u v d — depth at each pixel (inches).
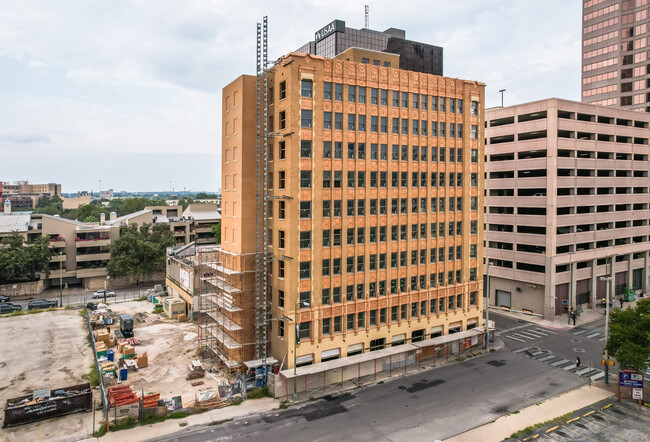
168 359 1940.2
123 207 6875.0
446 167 2095.2
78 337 2250.2
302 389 1638.8
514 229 2839.6
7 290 3351.4
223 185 2007.9
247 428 1349.7
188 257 3004.4
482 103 2224.4
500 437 1309.1
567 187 2699.3
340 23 2500.0
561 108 2674.7
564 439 1299.2
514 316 2726.4
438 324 2078.0
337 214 1765.5
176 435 1301.7
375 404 1533.0
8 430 1305.4
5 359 1920.5
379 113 1866.4
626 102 4094.5
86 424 1349.7
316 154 1697.8
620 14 4128.9
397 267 1932.8
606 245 3009.4
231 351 1815.9
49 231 3730.3
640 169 3216.0
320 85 1706.4
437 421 1408.7
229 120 1923.0
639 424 1386.6
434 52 2891.2
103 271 3750.0
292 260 1644.9
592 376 1790.1
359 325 1839.3
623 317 1633.9
